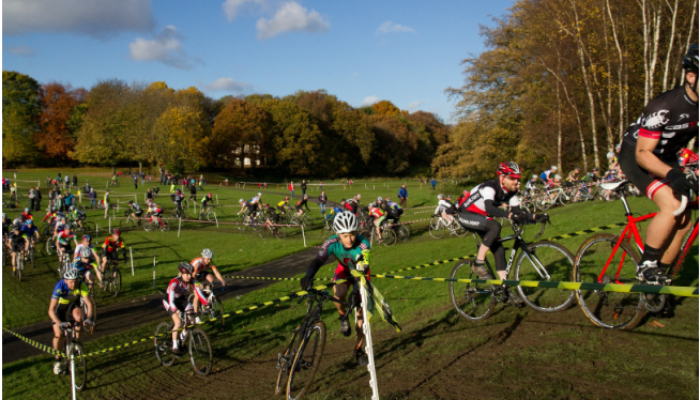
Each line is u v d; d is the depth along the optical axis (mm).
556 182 17250
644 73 19375
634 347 3213
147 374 6027
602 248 3861
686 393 2506
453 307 5605
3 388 5941
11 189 31609
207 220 23891
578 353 3314
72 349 5766
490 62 29297
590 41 19766
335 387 3979
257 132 62188
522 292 4473
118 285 11016
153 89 60312
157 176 55031
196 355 5883
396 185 56750
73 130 61594
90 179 48562
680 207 2672
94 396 5484
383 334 5801
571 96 22891
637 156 2709
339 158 69438
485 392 3076
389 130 74688
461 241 12414
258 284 11414
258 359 6195
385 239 14992
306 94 71688
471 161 31266
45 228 19938
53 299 5969
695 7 16062
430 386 3396
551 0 21203
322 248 3914
